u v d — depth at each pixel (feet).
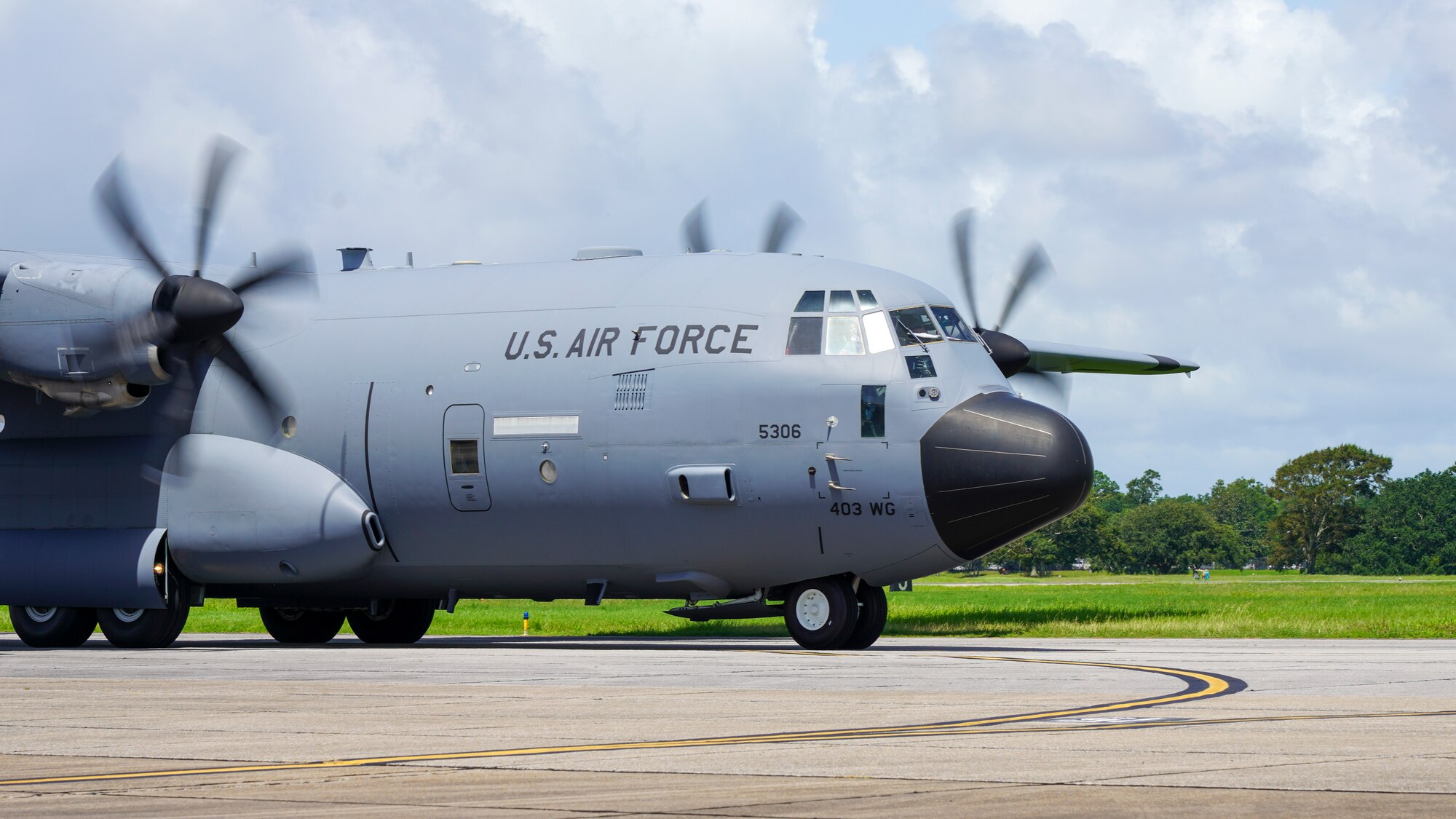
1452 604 301.84
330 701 83.87
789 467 138.62
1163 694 86.12
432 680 100.99
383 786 50.96
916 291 143.84
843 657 128.98
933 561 139.03
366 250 174.40
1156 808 45.11
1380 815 43.60
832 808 45.50
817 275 143.74
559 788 50.03
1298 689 89.86
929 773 53.01
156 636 160.35
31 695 88.79
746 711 76.64
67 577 159.53
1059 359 197.06
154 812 45.65
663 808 45.80
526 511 148.36
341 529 152.56
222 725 70.79
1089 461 136.15
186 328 140.97
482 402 149.48
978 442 134.41
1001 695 85.66
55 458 163.53
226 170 146.30
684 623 237.25
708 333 142.72
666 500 142.20
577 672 108.68
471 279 158.81
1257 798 46.96
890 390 137.08
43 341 144.36
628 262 153.58
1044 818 43.50
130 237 144.87
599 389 145.07
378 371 154.40
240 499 155.84
